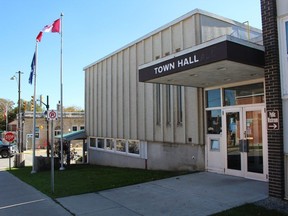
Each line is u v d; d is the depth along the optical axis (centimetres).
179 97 1434
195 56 840
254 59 811
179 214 728
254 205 759
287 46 799
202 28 1299
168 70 948
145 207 804
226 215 691
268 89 827
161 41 1534
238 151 1129
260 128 1048
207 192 914
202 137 1282
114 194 965
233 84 1152
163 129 1522
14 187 1241
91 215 760
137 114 1755
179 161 1419
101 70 2234
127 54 1872
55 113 1156
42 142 5122
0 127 8150
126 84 1883
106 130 2147
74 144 5109
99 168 1931
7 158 3559
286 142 795
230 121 1168
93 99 2369
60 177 1459
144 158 1697
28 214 798
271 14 824
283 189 801
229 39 761
